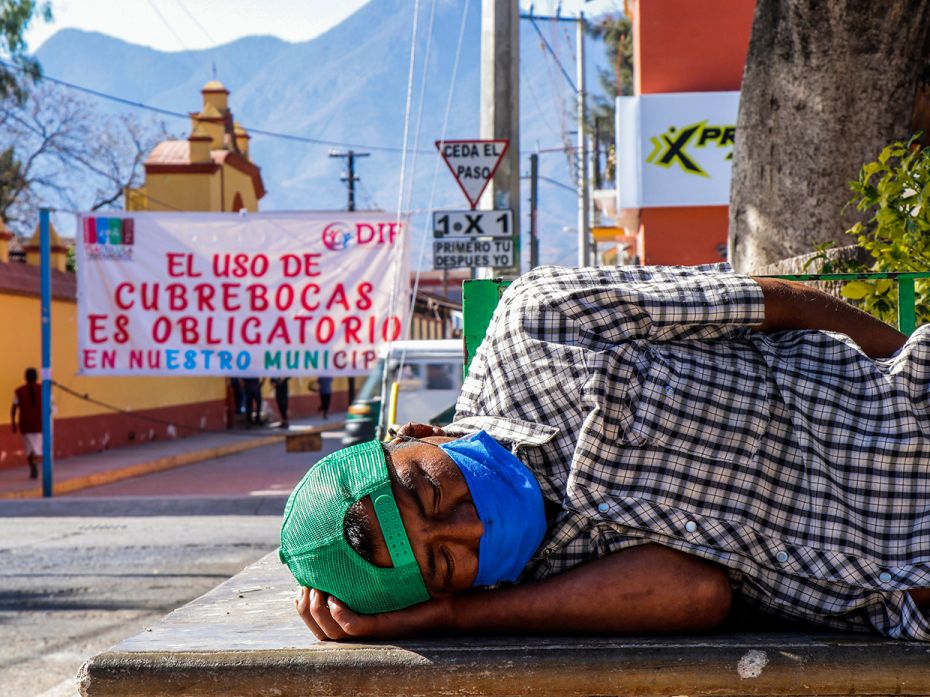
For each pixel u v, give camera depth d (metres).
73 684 5.10
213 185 26.77
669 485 1.97
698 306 2.08
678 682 1.78
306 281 13.21
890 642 1.84
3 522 10.96
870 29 5.02
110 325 13.35
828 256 4.48
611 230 25.44
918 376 2.03
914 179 4.26
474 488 1.93
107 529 10.30
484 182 11.20
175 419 23.70
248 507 11.89
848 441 2.00
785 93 5.26
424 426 2.27
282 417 26.83
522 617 1.93
